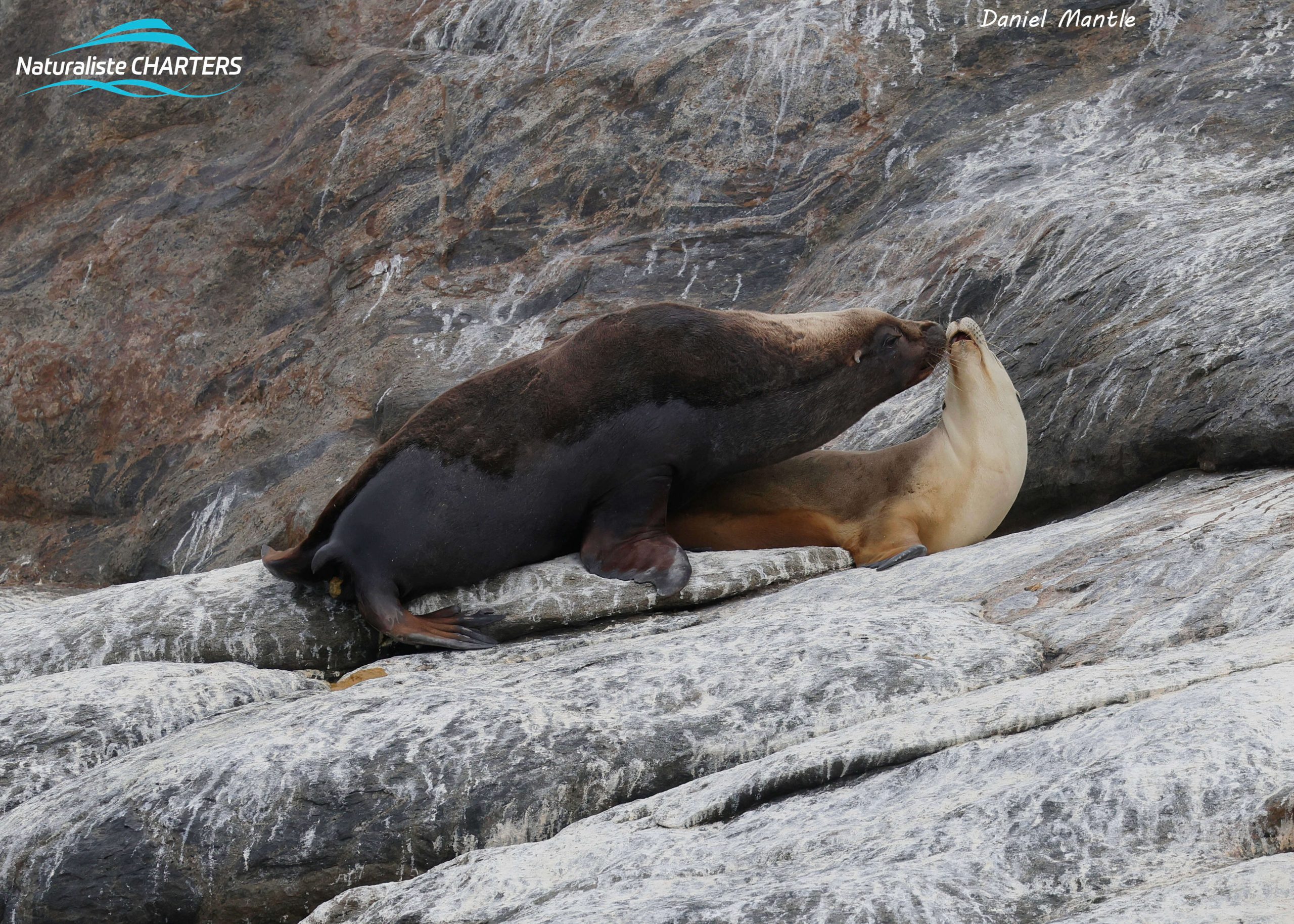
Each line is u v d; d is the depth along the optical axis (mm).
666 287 49562
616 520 28297
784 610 23688
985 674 19562
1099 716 15273
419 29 64188
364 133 60219
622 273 50688
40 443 58719
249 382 55250
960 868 12875
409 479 27922
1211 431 27500
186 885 18297
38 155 67500
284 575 28797
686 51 55188
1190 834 12680
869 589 25156
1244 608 18984
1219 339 28828
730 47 54562
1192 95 43594
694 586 26906
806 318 30188
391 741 19250
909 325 31109
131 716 23266
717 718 19266
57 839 19109
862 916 12258
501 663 24953
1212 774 13141
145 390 57562
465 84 59562
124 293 60469
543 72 58438
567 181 54281
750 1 57812
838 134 51000
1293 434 26094
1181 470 28844
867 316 30703
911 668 19719
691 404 28453
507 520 27859
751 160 51875
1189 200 36781
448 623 26859
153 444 56188
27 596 45781
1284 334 27844
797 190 50438
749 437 29312
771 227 49969
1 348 60625
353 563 27500
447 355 49781
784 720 19062
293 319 56875
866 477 30328
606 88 56000
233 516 49438
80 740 22719
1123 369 30391
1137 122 43812
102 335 59656
